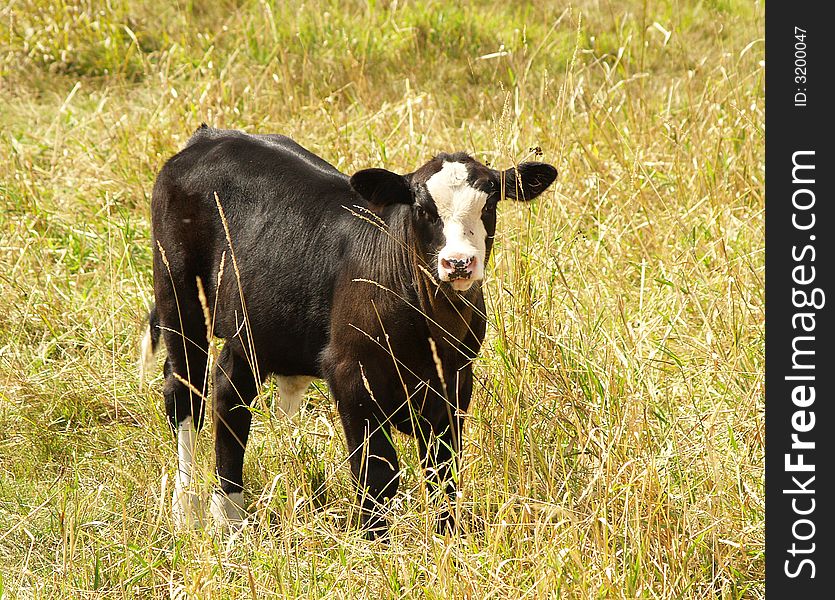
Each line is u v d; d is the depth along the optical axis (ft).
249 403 34.91
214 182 34.83
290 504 29.40
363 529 30.45
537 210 42.22
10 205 52.13
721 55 58.23
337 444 35.40
